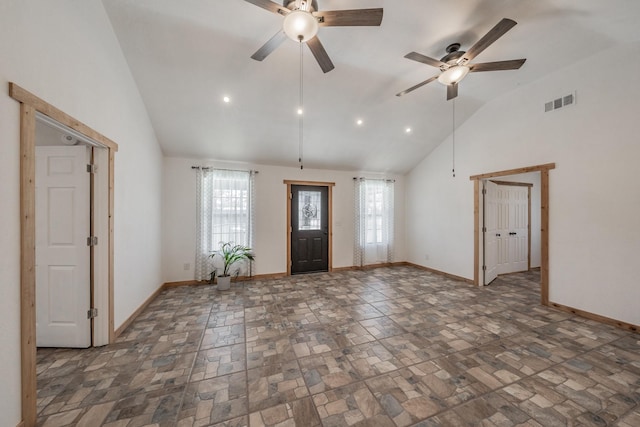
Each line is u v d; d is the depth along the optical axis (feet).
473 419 4.90
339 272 17.35
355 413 5.06
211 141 13.29
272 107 11.57
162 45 8.41
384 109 12.57
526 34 8.18
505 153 12.56
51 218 7.42
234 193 15.14
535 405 5.25
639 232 8.44
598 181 9.34
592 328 8.77
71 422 4.83
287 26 5.59
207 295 12.48
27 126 4.75
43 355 7.13
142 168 10.64
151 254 11.78
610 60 8.98
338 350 7.44
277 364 6.75
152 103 10.71
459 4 7.02
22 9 4.71
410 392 5.65
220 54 8.79
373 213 18.72
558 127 10.46
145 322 9.41
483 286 13.97
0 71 4.27
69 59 6.05
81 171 7.48
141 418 4.93
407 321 9.44
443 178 16.34
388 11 7.23
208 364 6.75
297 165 16.56
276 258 16.15
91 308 7.65
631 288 8.59
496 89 12.00
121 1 7.18
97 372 6.38
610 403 5.29
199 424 4.80
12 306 4.48
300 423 4.82
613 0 6.79
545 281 10.92
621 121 8.77
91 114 6.95
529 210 17.53
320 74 9.99
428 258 17.70
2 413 4.27
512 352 7.27
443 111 13.44
